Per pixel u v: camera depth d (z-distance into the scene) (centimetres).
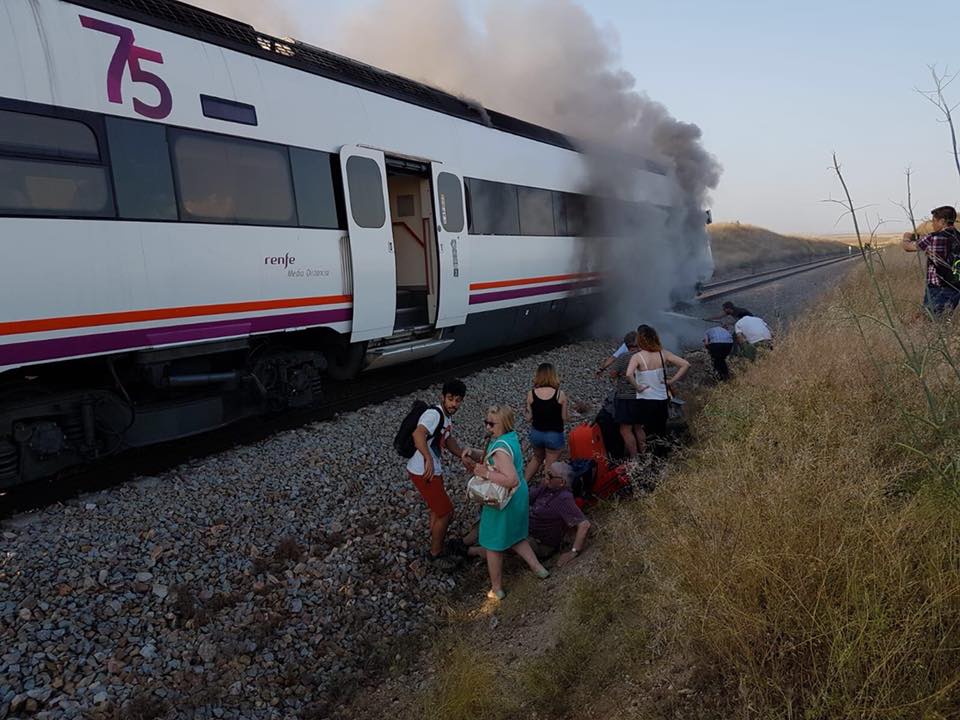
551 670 346
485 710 337
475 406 847
